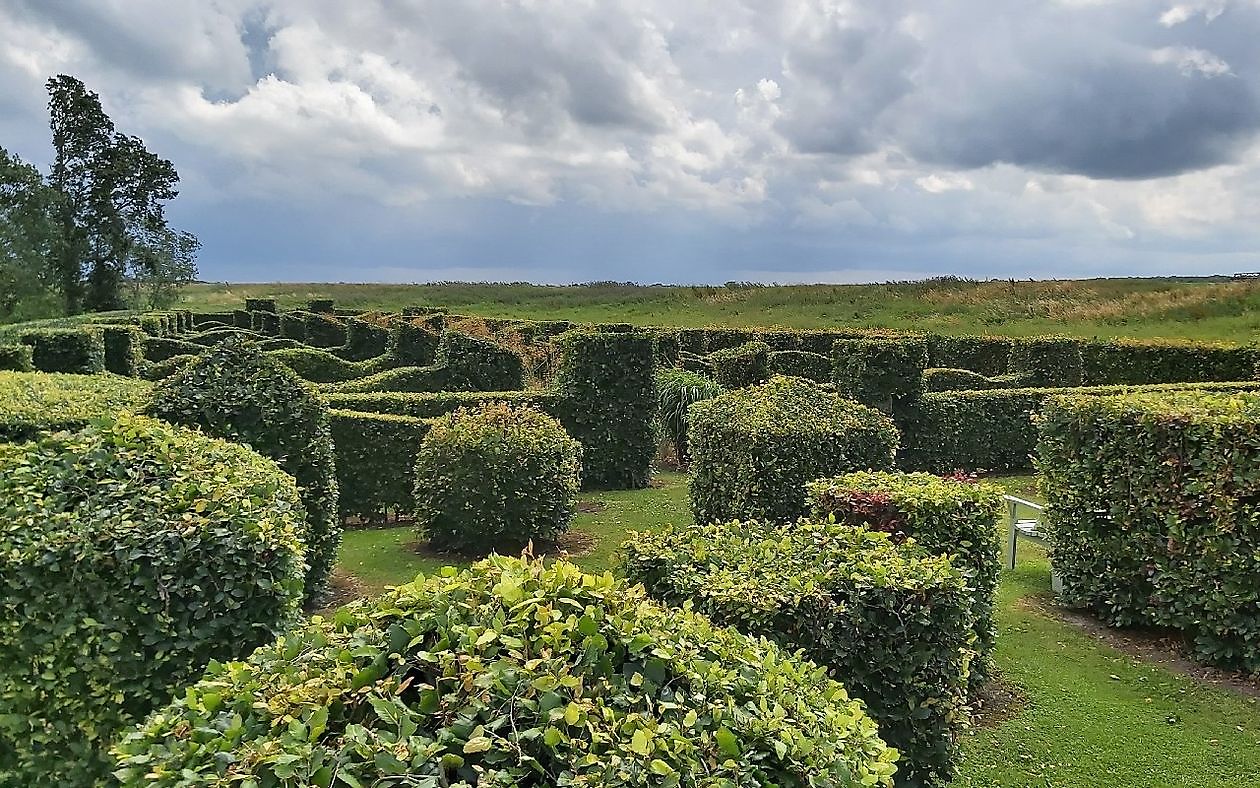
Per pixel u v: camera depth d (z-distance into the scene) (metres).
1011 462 13.76
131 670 3.81
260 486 4.69
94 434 4.70
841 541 4.20
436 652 2.11
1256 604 5.62
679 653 2.29
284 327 29.02
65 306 44.53
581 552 8.95
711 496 8.72
